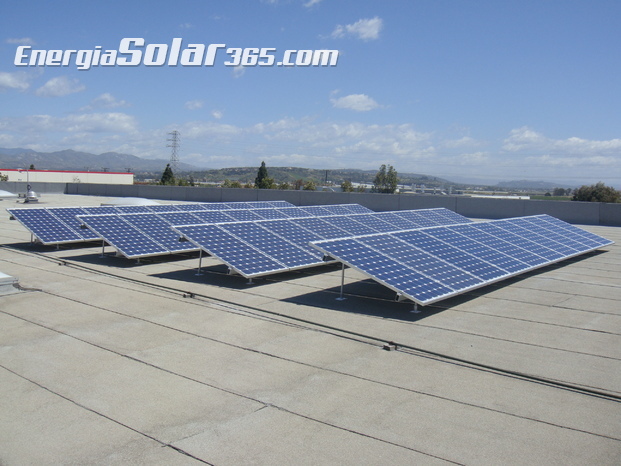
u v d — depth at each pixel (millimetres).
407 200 51188
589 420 8805
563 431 8391
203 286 17516
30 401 8969
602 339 13141
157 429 8133
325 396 9422
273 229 22188
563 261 24891
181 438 7879
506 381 10375
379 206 52344
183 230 18953
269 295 16531
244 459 7355
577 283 19812
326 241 16250
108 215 23578
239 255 18469
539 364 11312
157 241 22359
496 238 22906
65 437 7844
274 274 19938
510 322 14414
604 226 42156
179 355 11234
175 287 17250
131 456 7371
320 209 34875
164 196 64938
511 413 8977
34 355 11047
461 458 7504
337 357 11367
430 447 7781
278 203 40812
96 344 11781
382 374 10500
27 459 7238
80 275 18781
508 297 17359
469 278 16688
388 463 7336
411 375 10500
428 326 13742
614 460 7566
